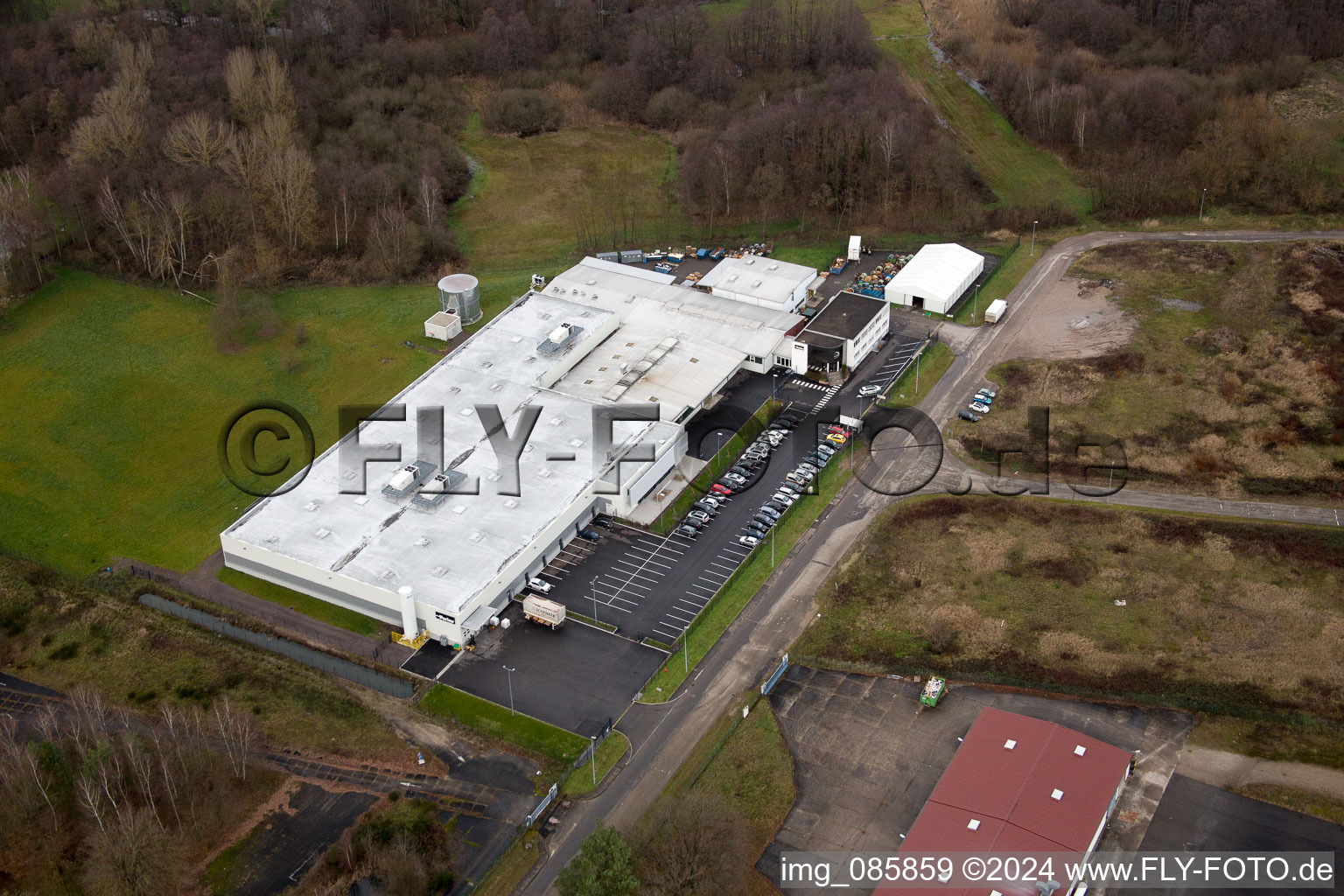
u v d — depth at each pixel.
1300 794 132.75
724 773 137.75
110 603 166.00
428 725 145.62
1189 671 149.12
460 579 159.00
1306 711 142.50
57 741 140.25
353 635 159.62
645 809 133.62
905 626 158.38
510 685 150.88
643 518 178.88
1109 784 129.25
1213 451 189.00
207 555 174.88
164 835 125.75
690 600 163.62
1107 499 180.50
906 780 135.88
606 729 143.88
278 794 136.75
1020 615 159.25
